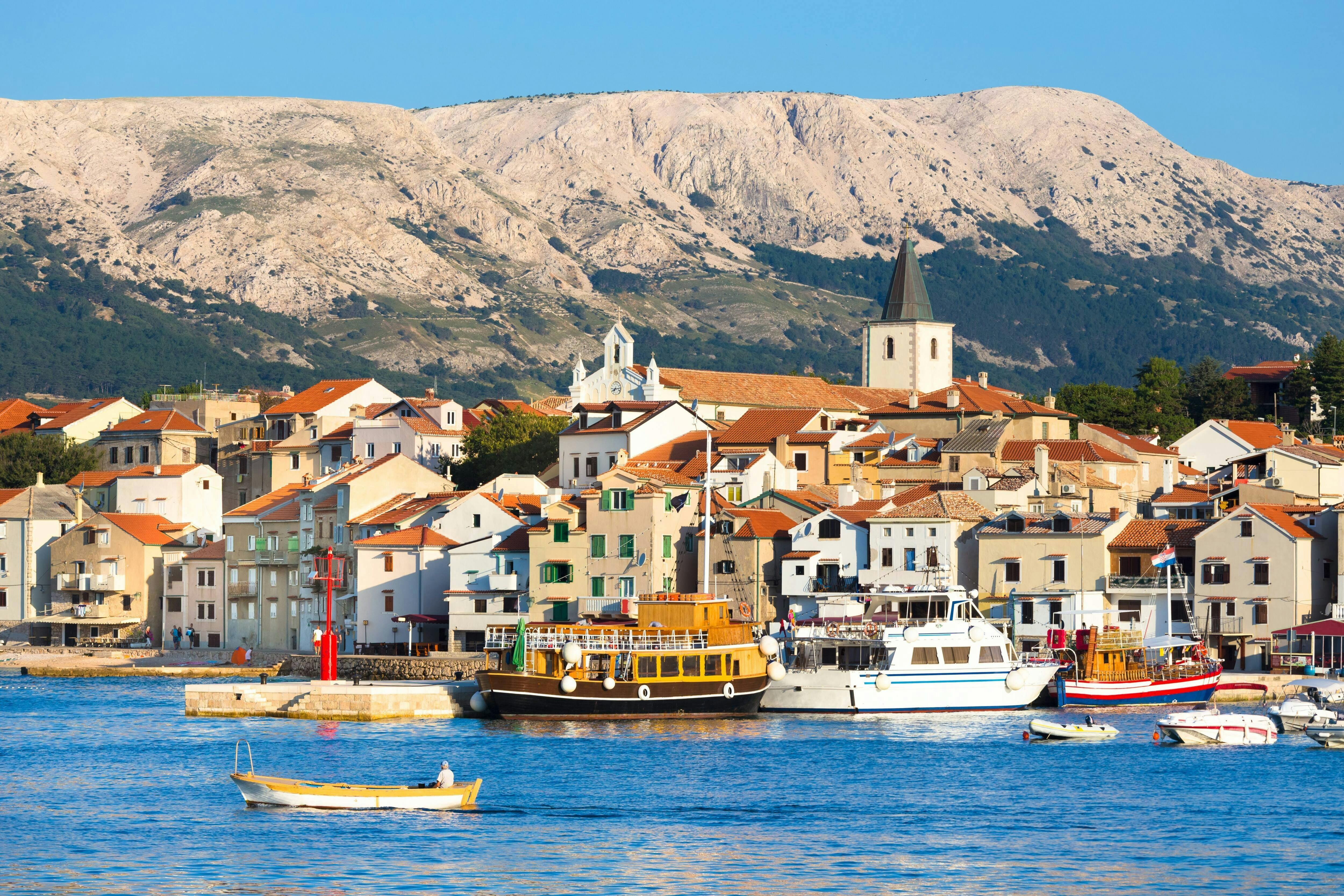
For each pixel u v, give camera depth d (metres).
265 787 114.94
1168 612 183.38
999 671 165.12
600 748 141.12
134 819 111.50
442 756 137.00
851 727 154.62
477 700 162.50
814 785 123.75
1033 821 111.38
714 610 160.62
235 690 166.00
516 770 129.62
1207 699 171.00
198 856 100.69
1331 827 109.69
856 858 100.94
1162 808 115.81
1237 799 118.94
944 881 95.94
